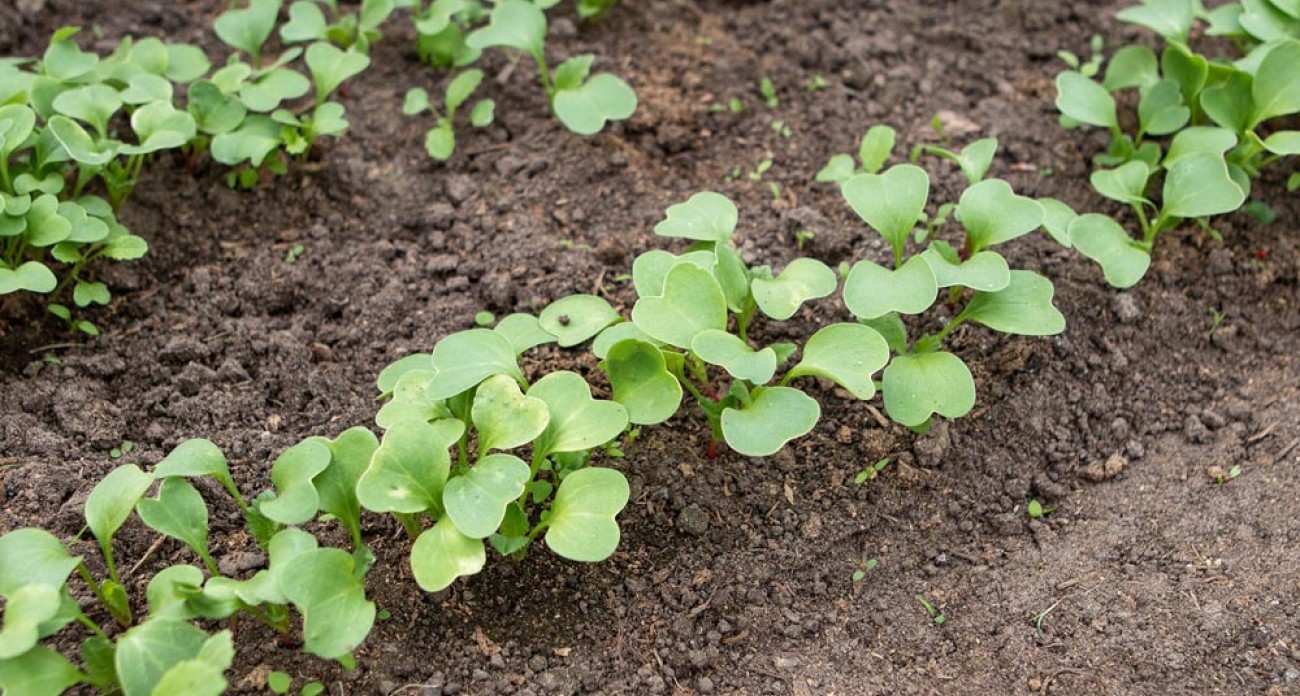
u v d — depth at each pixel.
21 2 0.82
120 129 0.78
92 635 0.65
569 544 0.63
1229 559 0.68
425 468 0.64
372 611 0.62
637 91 0.80
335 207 0.77
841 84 0.81
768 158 0.78
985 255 0.68
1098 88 0.76
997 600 0.67
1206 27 0.82
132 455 0.69
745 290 0.69
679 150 0.79
